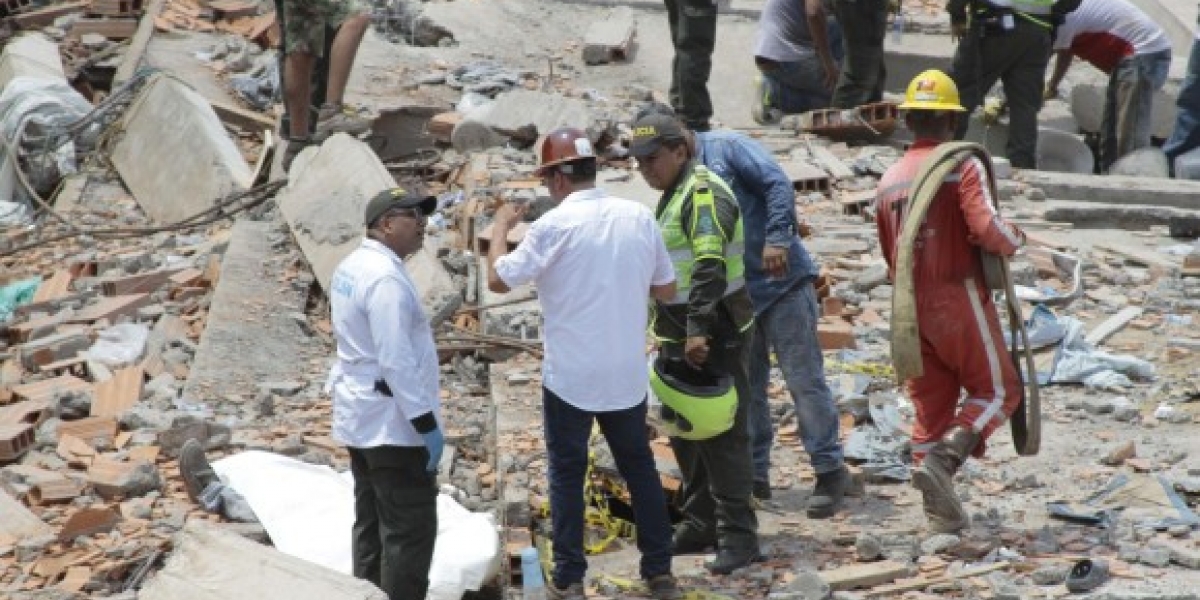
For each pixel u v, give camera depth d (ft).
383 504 82.79
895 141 177.58
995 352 90.02
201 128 175.42
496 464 107.65
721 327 86.58
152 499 105.50
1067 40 184.24
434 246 146.00
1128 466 99.40
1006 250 88.43
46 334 139.44
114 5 216.13
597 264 81.46
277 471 104.94
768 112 190.19
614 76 201.87
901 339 88.33
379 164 153.99
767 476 98.37
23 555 99.09
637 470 84.99
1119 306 130.52
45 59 200.34
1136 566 85.25
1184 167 178.50
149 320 142.82
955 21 169.48
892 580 86.07
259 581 80.69
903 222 88.94
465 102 185.98
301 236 148.66
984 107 186.80
